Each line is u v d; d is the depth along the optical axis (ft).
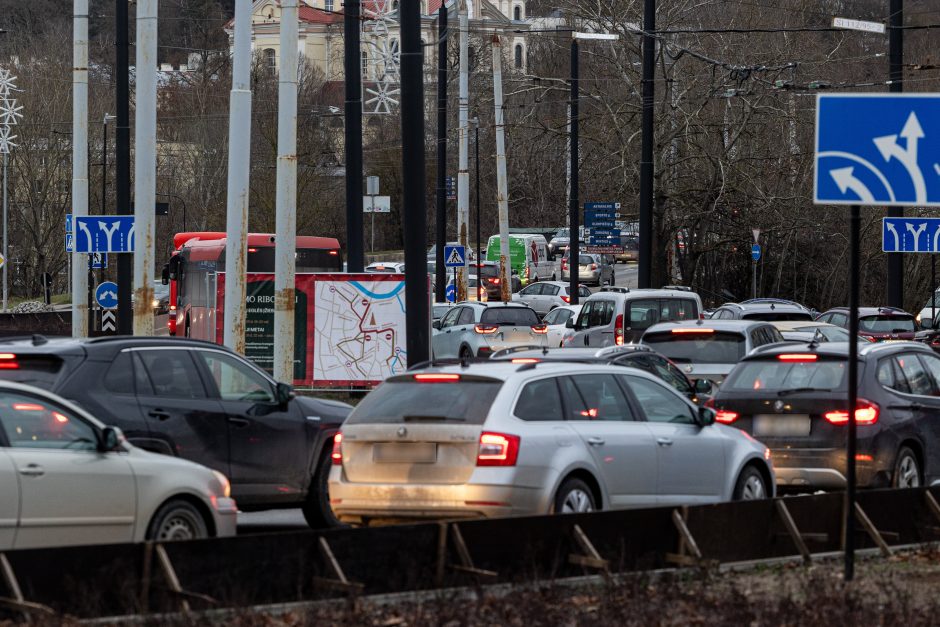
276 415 144.66
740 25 571.28
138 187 256.73
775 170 599.57
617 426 126.00
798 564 118.83
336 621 90.07
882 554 124.57
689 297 301.84
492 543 104.47
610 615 92.32
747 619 92.12
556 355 185.78
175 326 434.71
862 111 106.52
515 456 115.24
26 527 100.17
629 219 584.40
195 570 93.15
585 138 575.79
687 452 132.16
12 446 101.14
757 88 556.10
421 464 117.08
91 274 497.05
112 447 107.24
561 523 107.34
